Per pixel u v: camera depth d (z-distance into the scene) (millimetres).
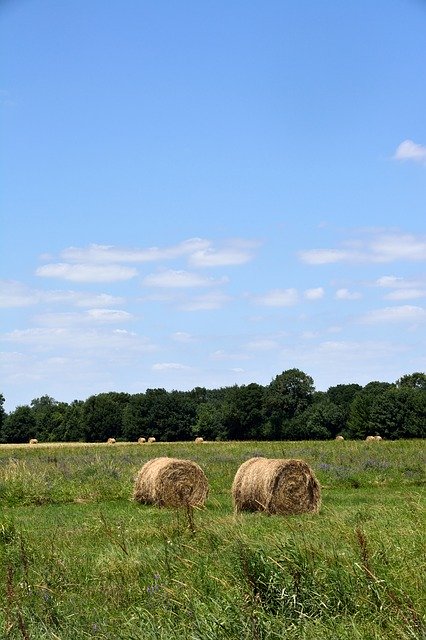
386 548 9500
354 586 8062
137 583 10031
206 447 63500
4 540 14070
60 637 7883
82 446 77750
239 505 23719
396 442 59875
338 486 31547
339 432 119875
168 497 24875
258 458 24312
